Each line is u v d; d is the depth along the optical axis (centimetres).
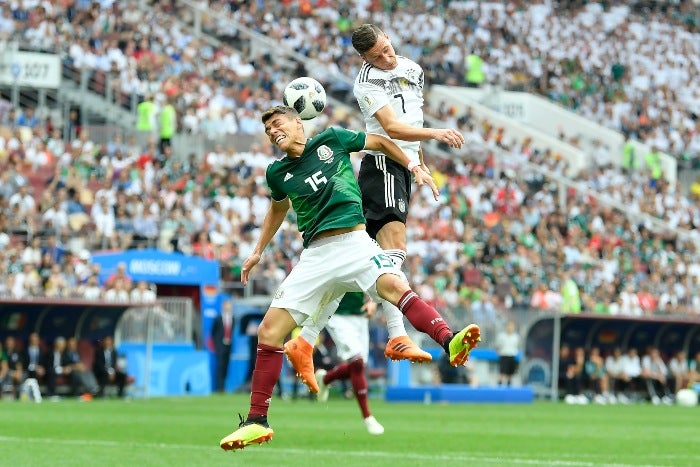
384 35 2920
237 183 9444
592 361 8494
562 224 10819
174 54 11031
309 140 2641
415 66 2962
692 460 3584
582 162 12375
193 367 7962
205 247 8656
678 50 15112
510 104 13150
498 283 9219
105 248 8450
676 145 13875
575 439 4441
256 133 10462
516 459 3512
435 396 7600
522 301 9294
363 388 4459
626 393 8669
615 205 11431
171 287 8319
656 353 8731
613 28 14875
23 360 7062
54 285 7325
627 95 14325
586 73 14312
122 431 4459
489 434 4647
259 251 2773
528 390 7894
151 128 10056
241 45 11925
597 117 13862
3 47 9888
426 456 3556
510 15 14300
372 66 2927
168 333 7925
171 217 8825
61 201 8456
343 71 12450
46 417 5231
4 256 7538
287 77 11550
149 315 7481
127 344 7631
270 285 8631
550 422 5584
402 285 2547
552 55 14262
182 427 4706
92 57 10462
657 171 12850
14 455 3384
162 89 10494
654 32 15100
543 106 13288
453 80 13125
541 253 10338
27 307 7156
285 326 2619
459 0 14125
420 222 9881
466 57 13288
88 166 9056
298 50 12294
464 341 2408
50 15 10506
